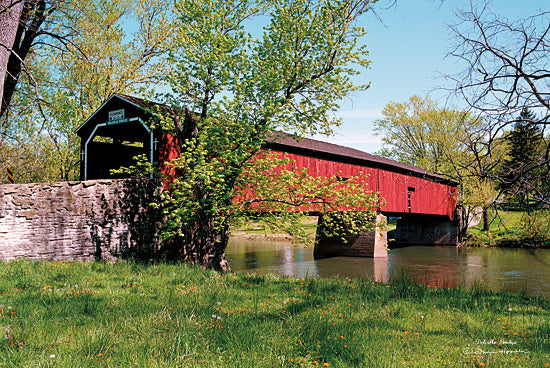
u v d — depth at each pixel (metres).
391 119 33.72
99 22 16.86
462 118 5.61
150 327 3.74
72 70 16.66
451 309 5.98
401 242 32.72
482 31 5.25
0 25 9.14
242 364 2.96
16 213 7.86
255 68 10.09
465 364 3.45
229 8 10.57
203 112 10.67
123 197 10.02
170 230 10.75
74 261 8.37
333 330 4.18
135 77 18.36
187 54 9.95
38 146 13.43
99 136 15.85
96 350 3.11
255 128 10.16
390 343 3.93
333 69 10.42
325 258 20.84
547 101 4.95
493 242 27.48
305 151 16.89
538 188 4.98
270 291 6.75
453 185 29.48
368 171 20.91
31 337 3.32
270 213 10.95
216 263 10.84
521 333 4.64
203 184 10.17
